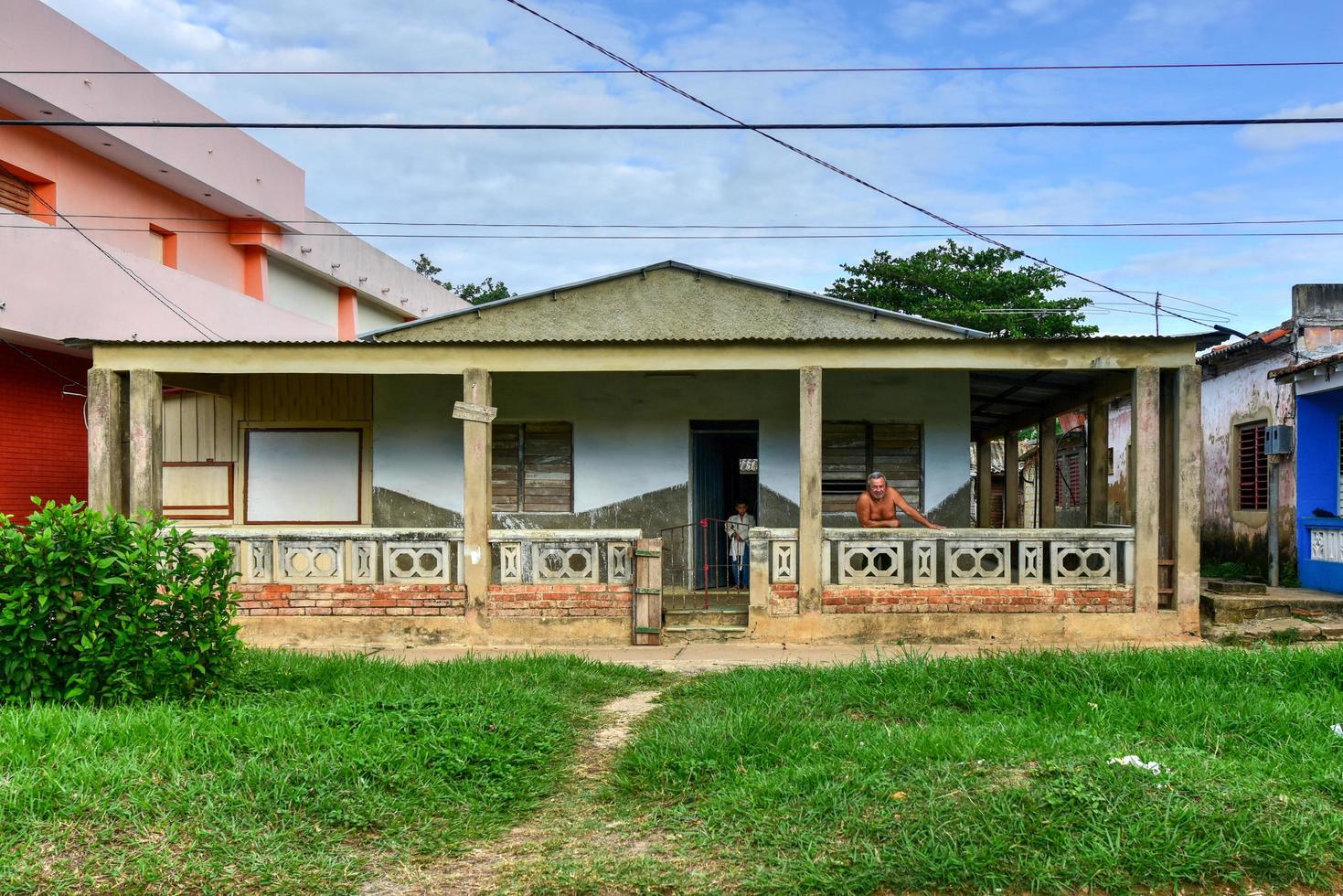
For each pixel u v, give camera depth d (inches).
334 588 428.1
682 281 534.6
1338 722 241.1
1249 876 163.2
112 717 236.1
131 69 624.7
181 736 223.9
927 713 266.1
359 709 253.6
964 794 187.2
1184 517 416.2
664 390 517.3
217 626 282.8
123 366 431.5
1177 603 415.8
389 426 526.6
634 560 423.2
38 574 257.0
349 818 190.9
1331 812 180.1
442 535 426.9
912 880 162.2
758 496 513.3
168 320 656.4
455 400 523.8
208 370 430.3
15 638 255.9
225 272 773.3
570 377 520.7
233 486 542.9
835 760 217.0
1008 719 251.0
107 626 263.9
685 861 176.1
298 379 542.9
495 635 424.5
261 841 179.6
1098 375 489.1
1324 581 498.6
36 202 589.3
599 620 422.6
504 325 534.9
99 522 270.7
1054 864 164.4
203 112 703.1
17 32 534.9
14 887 159.9
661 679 345.4
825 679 310.2
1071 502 921.5
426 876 173.8
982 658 319.9
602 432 519.2
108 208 643.5
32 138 578.2
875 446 517.0
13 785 187.8
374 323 1011.9
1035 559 417.4
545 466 522.9
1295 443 526.0
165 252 709.9
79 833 177.0
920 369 419.2
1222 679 291.6
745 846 179.0
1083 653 317.4
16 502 575.5
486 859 181.9
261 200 769.6
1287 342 535.2
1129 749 216.2
